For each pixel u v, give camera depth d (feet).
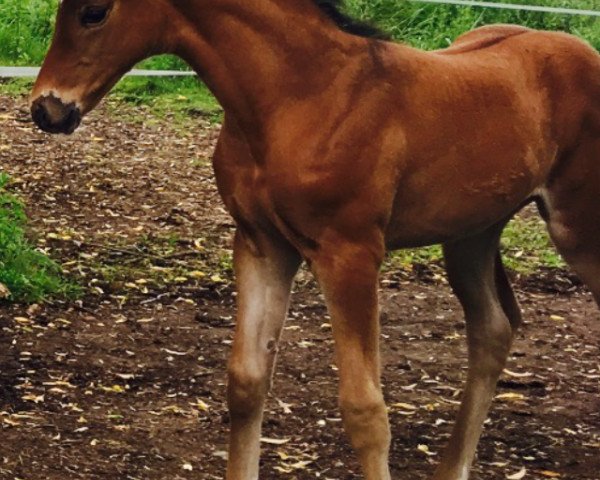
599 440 15.06
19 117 27.43
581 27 33.94
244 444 12.50
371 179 11.83
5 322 16.88
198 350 16.81
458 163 12.33
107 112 28.94
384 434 11.91
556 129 13.10
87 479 13.41
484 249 13.55
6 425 14.32
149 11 11.71
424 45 32.24
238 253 12.39
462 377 16.61
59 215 21.21
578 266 13.53
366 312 11.88
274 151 11.80
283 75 11.83
